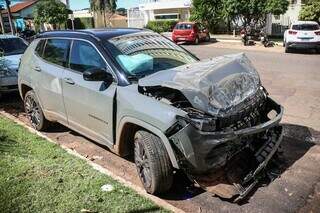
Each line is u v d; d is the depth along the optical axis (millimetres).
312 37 19766
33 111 7008
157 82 4449
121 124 4828
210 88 4316
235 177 4547
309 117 7727
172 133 4203
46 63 6406
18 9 55094
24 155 5637
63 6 46281
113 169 5375
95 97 5223
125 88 4836
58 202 4305
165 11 44312
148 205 4246
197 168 4203
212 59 5195
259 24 30406
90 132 5582
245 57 5219
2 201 4332
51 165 5238
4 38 10930
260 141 4895
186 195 4617
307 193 4602
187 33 26734
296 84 11242
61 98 5992
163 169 4367
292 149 5957
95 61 5375
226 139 4152
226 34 34469
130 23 49969
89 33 5727
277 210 4262
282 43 25859
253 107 4695
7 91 9367
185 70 4703
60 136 6738
